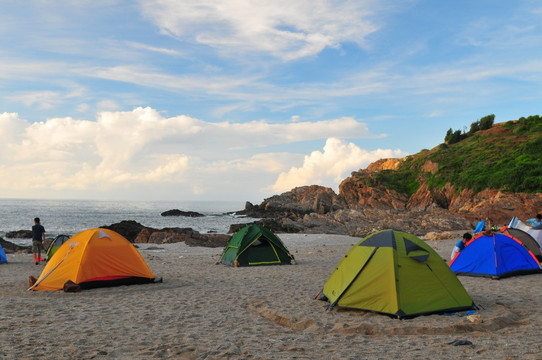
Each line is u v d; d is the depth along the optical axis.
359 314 8.38
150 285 12.23
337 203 93.62
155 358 5.80
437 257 9.04
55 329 7.32
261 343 6.57
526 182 65.19
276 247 18.28
